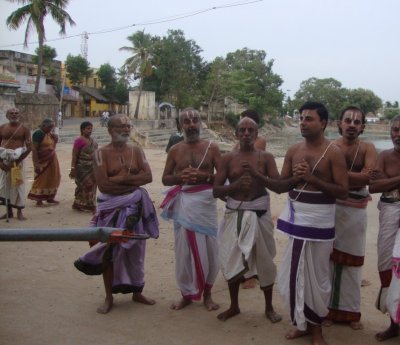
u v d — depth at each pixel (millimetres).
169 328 4266
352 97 96438
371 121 97250
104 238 2527
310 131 3957
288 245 3988
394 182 4035
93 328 4246
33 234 2436
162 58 53688
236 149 4566
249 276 4410
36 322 4332
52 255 6320
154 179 13664
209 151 4797
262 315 4574
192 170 4578
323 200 3877
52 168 9406
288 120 105688
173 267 5949
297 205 3939
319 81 98375
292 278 3906
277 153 37594
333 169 3893
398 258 3834
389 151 4250
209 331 4215
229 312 4480
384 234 4148
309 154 3992
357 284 4316
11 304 4715
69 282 5375
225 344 3969
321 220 3869
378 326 4375
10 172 7914
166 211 4773
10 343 3916
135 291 4766
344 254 4270
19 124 8000
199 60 58344
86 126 8797
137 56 47125
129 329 4238
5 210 8867
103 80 61375
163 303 4848
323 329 4289
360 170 4430
